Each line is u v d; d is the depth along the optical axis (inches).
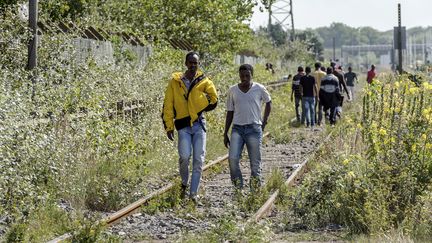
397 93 936.9
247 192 878.4
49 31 1376.7
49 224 682.8
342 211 711.7
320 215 721.0
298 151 1350.9
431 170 733.3
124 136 1045.8
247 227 634.8
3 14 1275.8
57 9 1724.9
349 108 2283.5
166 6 2330.2
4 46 1181.1
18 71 1007.6
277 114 2075.5
